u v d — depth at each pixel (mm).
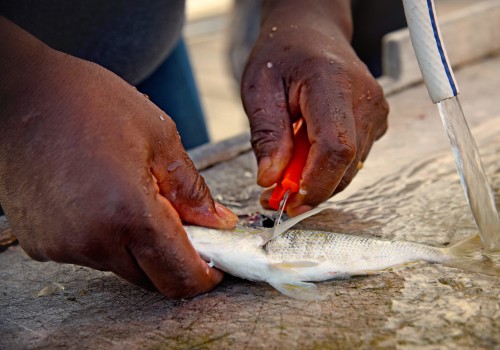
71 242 444
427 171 673
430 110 834
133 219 439
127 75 777
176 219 463
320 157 547
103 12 708
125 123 457
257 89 598
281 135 580
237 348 451
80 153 440
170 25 795
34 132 446
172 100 936
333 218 609
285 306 490
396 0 1188
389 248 525
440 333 443
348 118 553
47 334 487
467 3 1868
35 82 456
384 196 639
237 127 1680
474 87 887
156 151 475
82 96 456
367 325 458
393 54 902
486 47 989
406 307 472
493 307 461
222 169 723
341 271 521
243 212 631
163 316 492
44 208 443
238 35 1297
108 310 506
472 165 504
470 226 574
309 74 573
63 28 682
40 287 545
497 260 512
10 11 633
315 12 649
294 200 572
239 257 518
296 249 528
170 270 462
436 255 521
